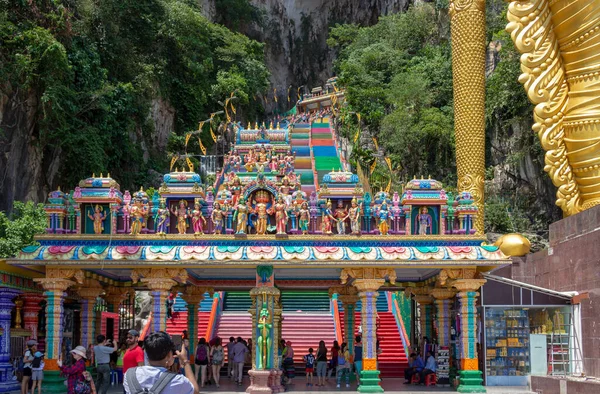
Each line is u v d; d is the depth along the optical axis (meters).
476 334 27.33
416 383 30.05
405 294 34.62
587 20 32.53
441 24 91.56
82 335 28.91
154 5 79.75
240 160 60.22
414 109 75.44
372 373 26.02
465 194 27.12
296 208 27.00
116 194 26.55
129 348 15.19
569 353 28.16
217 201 26.81
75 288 28.88
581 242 28.83
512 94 60.00
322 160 65.25
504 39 67.38
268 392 25.31
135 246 26.00
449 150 72.12
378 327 37.19
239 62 98.25
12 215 42.66
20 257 25.55
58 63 49.81
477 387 25.94
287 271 30.20
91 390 16.58
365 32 100.88
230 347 32.28
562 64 33.69
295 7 129.75
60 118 51.78
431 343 31.08
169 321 38.75
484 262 25.94
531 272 34.53
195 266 26.20
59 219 26.47
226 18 114.62
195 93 83.94
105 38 67.38
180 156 73.75
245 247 26.27
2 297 24.94
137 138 70.69
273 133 69.81
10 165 49.12
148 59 77.44
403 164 72.88
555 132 33.28
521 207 60.78
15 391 25.03
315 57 128.38
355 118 80.12
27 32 48.84
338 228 26.91
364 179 57.88
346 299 33.03
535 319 29.48
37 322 28.38
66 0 59.94
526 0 34.03
